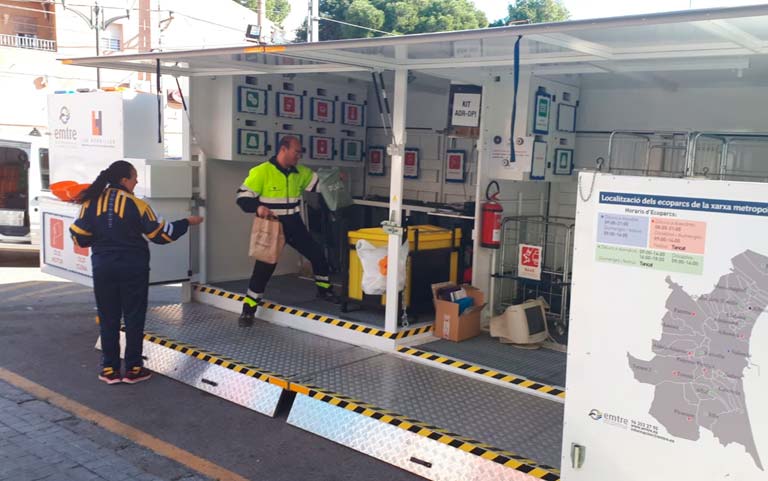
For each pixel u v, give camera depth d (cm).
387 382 501
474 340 591
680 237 281
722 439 277
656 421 294
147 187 677
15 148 1138
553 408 458
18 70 2439
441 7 3397
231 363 539
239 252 779
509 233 641
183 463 430
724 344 273
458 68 565
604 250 302
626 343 299
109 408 516
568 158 658
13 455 434
